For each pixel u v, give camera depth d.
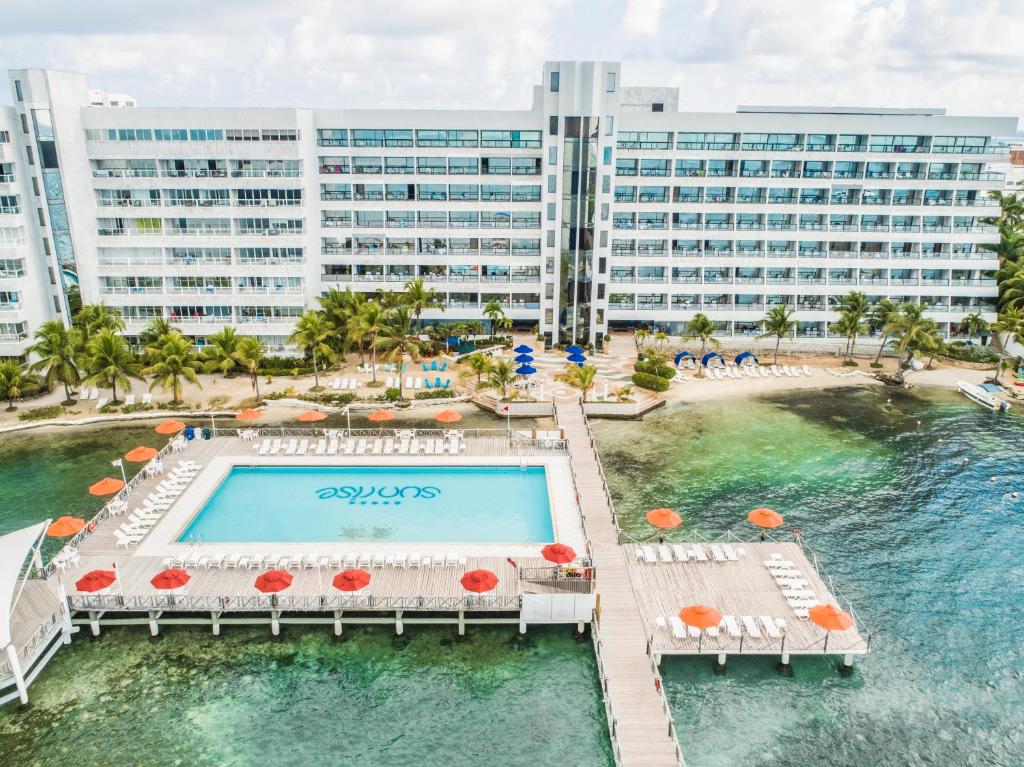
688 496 51.72
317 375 75.31
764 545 44.69
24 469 55.22
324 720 32.50
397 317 71.00
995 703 33.62
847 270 91.75
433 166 85.44
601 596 39.38
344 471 54.56
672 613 38.03
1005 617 39.41
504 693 34.12
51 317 76.00
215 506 49.16
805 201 88.81
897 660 36.19
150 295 79.62
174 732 31.86
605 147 80.19
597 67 77.56
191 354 67.62
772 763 30.31
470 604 37.38
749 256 89.06
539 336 89.75
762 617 36.91
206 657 36.19
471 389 72.31
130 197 78.19
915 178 89.00
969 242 90.12
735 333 91.44
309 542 43.75
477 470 54.84
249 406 68.12
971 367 83.62
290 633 37.84
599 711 33.09
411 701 33.59
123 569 40.72
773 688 34.31
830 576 42.75
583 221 82.50
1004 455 58.97
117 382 67.94
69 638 36.91
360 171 83.88
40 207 73.06
